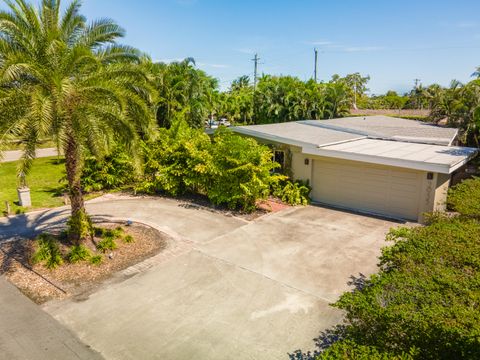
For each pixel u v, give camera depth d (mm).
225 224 13234
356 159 14211
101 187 18234
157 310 7605
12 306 7754
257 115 34531
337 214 14602
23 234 12062
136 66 10289
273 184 16594
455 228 7445
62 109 8797
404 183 13828
